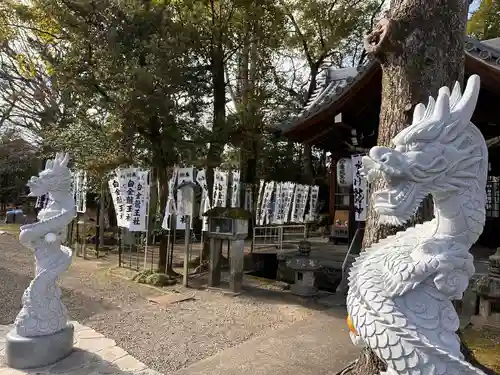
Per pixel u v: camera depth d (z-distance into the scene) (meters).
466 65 6.07
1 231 14.05
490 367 3.96
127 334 5.20
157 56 7.21
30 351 3.94
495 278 5.20
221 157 10.07
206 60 9.05
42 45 11.25
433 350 1.91
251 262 10.27
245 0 8.40
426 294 2.05
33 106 17.48
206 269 9.06
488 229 10.69
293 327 5.45
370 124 9.06
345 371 3.75
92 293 7.07
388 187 2.03
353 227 11.40
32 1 9.30
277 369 4.07
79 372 3.93
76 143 8.73
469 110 2.11
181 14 8.36
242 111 9.09
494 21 14.16
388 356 1.99
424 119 2.12
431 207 3.49
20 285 7.42
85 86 7.72
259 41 9.59
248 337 5.18
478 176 2.11
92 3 6.95
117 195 8.47
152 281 7.76
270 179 17.14
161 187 8.82
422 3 3.37
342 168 9.21
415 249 2.15
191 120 8.58
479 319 5.31
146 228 8.08
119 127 7.93
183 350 4.68
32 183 4.16
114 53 7.02
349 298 2.26
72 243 11.48
